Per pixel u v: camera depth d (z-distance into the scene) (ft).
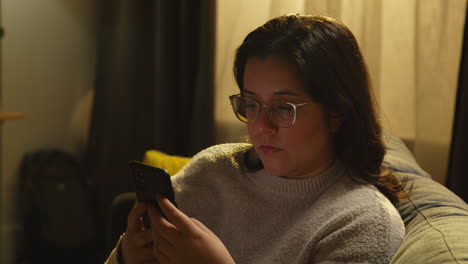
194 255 2.53
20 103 9.38
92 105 10.37
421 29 6.98
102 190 9.91
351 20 7.48
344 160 3.02
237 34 8.58
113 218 4.97
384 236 2.61
